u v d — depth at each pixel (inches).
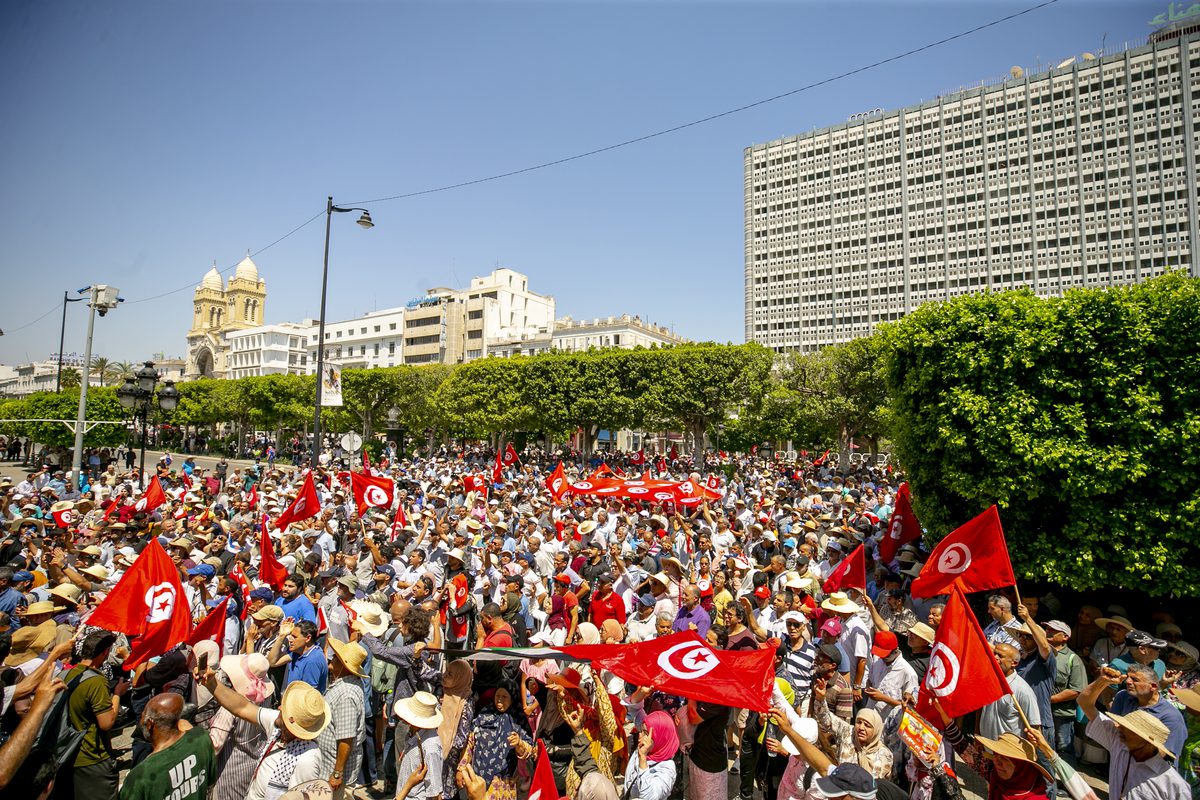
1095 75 3378.4
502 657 199.0
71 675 204.2
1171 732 205.5
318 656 255.4
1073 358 362.3
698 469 1694.1
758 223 4522.6
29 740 158.6
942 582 299.3
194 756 178.4
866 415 1662.2
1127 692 234.2
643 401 1769.2
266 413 2459.4
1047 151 3503.9
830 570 437.4
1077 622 373.7
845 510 670.5
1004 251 3612.2
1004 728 222.7
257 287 5433.1
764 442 2031.3
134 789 167.2
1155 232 3201.3
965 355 392.2
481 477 933.8
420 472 1219.9
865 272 4077.3
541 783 188.4
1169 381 337.4
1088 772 280.5
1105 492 345.4
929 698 218.5
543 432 2267.5
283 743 190.2
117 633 277.9
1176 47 3174.2
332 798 194.1
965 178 3750.0
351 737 214.5
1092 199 3371.1
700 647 217.8
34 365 5462.6
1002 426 368.5
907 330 444.1
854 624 280.2
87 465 1485.0
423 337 4111.7
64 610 300.4
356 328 4552.2
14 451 1989.4
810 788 177.9
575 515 644.7
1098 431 354.0
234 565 421.1
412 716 204.4
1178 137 3159.5
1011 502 377.4
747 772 252.8
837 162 4207.7
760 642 298.2
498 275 4089.6
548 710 248.8
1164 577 335.0
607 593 355.3
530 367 1974.7
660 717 209.8
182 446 2783.0
